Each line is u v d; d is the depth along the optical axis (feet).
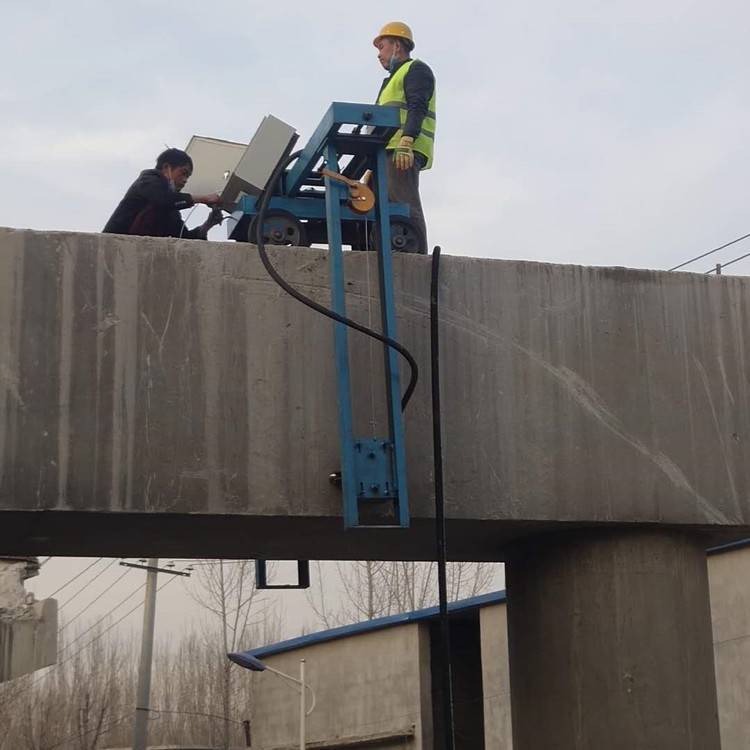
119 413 20.49
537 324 22.94
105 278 20.94
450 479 21.90
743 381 23.79
